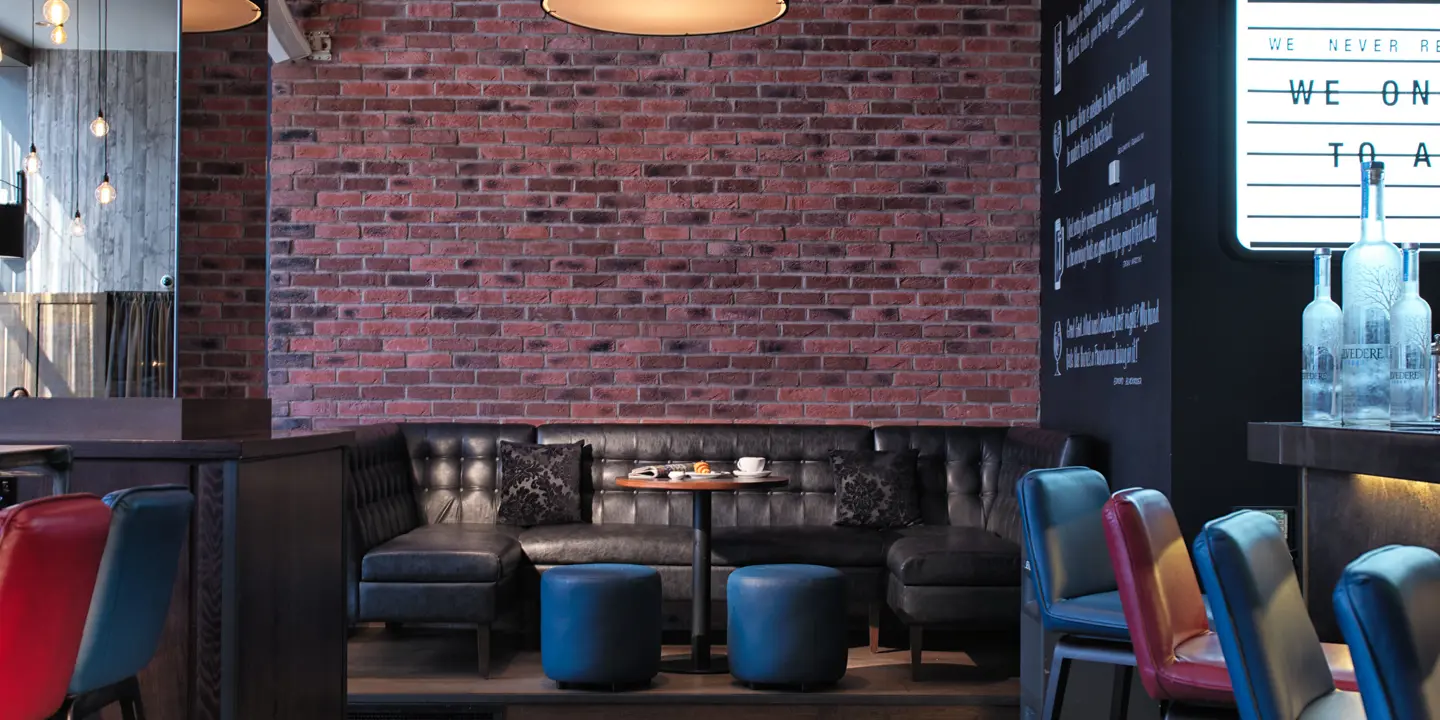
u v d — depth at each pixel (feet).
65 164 25.85
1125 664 10.05
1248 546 6.01
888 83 21.42
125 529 7.64
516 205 21.30
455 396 21.27
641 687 16.15
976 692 16.02
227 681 10.35
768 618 15.80
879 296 21.39
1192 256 14.66
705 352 21.33
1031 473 10.78
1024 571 14.19
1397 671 4.49
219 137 12.11
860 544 18.51
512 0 21.35
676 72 21.35
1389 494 8.80
